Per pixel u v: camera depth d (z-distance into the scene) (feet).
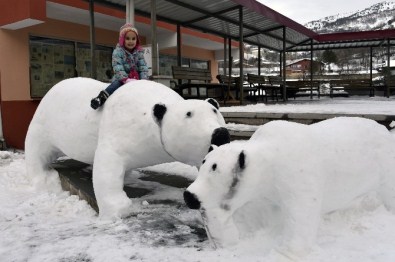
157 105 10.73
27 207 13.76
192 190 8.00
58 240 9.84
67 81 15.93
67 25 36.11
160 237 9.61
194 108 10.34
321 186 8.16
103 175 11.85
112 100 12.75
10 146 32.04
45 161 16.99
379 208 9.88
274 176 8.14
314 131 8.79
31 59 33.60
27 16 27.99
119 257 8.46
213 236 8.41
